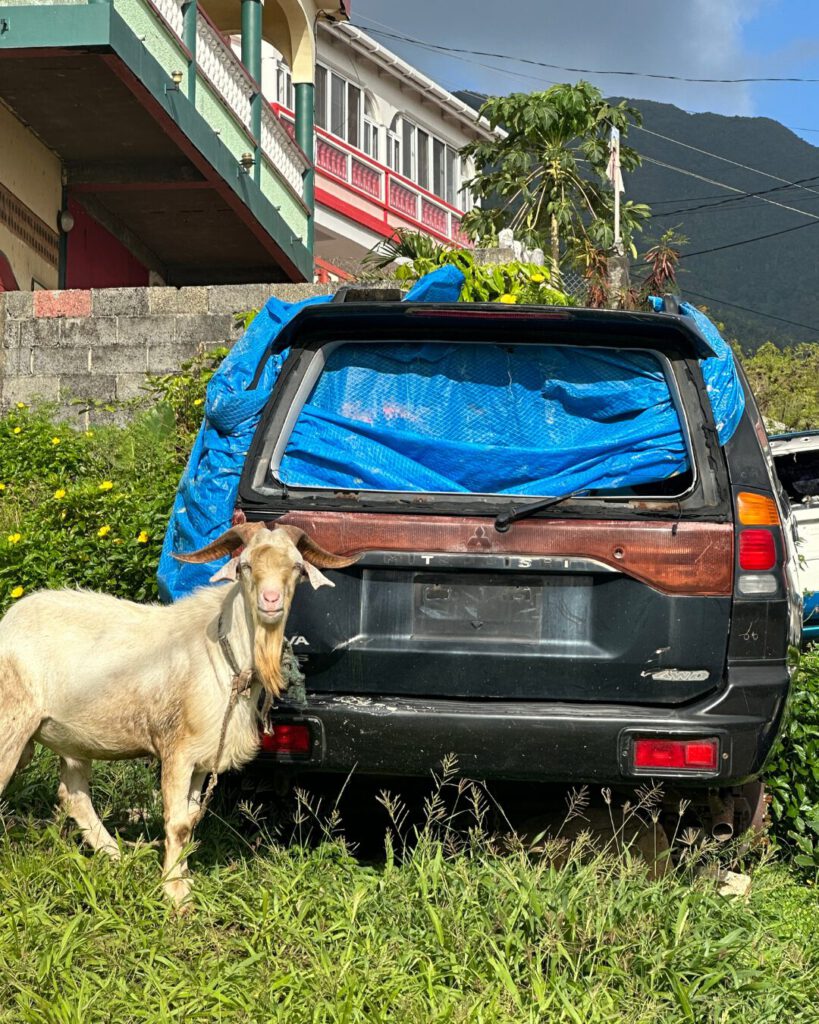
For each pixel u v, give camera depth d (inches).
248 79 622.5
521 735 162.4
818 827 201.5
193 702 160.6
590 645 166.7
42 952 139.7
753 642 165.9
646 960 144.5
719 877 184.9
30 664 169.3
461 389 184.5
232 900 158.2
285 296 483.2
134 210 621.6
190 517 188.1
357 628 168.4
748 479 169.9
